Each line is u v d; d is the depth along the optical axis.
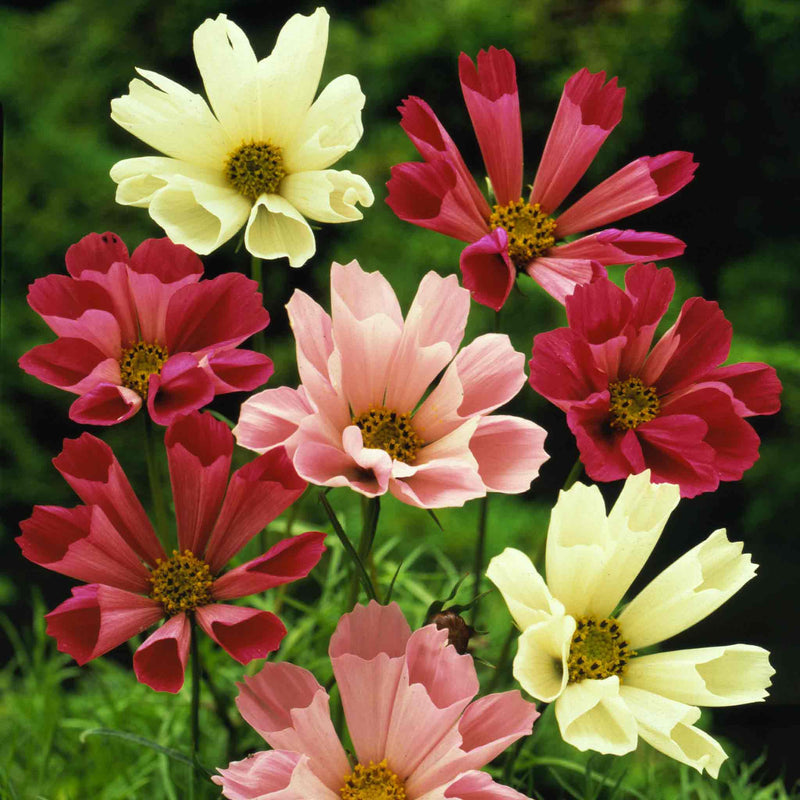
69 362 0.70
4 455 1.97
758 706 1.26
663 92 2.09
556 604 0.65
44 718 0.88
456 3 2.06
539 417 1.83
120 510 0.68
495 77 0.75
